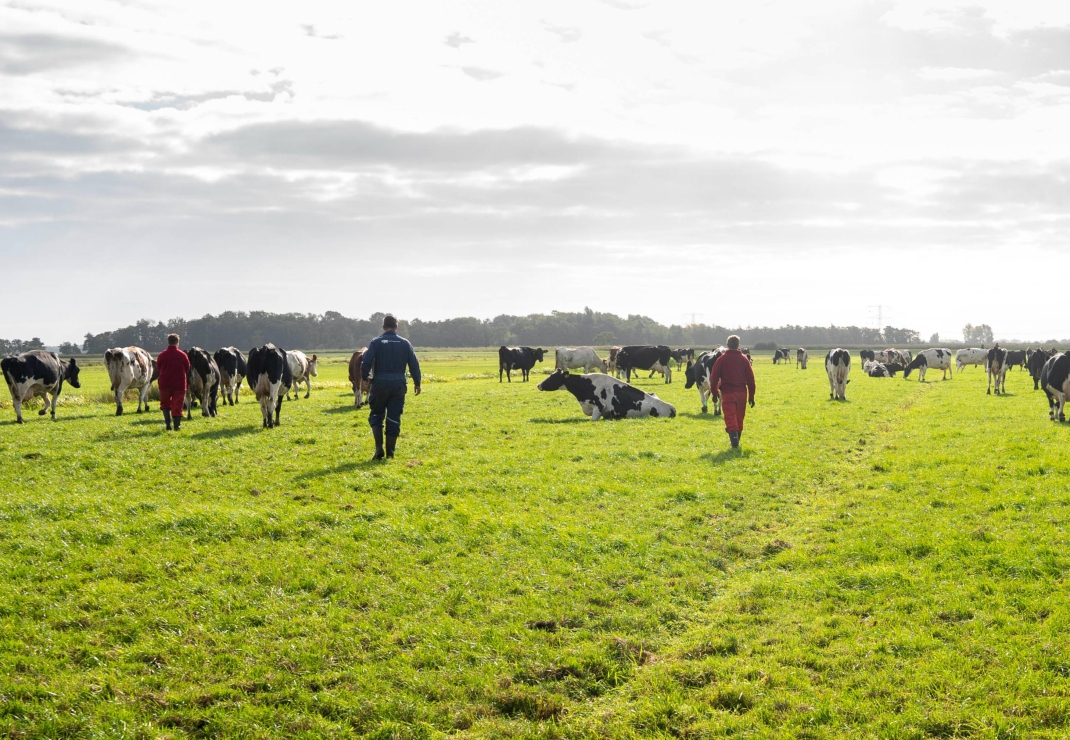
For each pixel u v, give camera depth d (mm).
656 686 6734
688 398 32188
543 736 6020
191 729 5996
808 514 12266
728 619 8148
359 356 26969
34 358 24172
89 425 21797
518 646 7398
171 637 7348
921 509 11859
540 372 60750
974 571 9062
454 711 6340
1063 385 21281
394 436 16188
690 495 13055
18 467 15000
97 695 6324
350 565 9258
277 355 20750
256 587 8562
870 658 7062
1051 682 6426
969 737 5785
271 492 12883
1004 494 12320
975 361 60188
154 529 10336
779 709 6289
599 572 9336
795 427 21562
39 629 7422
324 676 6742
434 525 10836
